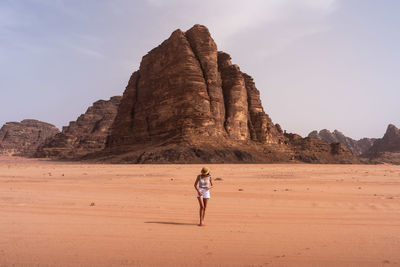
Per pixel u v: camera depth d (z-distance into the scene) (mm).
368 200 13320
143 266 5129
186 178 27156
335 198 13961
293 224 8469
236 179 26469
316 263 5301
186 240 6719
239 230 7715
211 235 7180
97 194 14805
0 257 5516
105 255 5668
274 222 8734
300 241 6676
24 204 11391
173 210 10672
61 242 6461
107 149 114500
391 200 13281
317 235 7215
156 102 102625
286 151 104312
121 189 17328
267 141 102688
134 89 119688
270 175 32438
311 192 16391
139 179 25688
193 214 10000
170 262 5328
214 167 53062
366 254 5789
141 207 11180
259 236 7098
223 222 8719
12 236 6883
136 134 107188
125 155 89438
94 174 32688
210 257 5602
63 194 14508
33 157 198000
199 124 86750
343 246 6301
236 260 5449
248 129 103125
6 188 16859
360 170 47625
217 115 92500
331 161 108562
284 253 5844
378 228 8000
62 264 5195
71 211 10172
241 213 10156
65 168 47719
